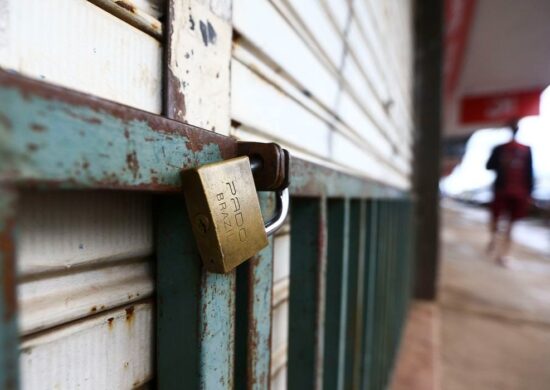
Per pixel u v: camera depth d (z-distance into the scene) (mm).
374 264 1194
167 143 285
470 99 9094
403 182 2689
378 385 1358
